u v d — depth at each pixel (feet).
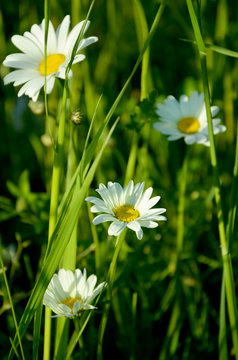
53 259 1.93
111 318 2.51
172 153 2.86
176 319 2.41
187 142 2.29
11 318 2.32
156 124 2.35
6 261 2.50
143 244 2.50
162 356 2.39
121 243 2.00
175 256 2.56
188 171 2.75
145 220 1.96
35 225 2.49
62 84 2.10
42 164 2.87
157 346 2.51
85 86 2.74
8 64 2.08
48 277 1.93
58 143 1.97
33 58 2.09
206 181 2.81
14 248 2.60
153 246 2.58
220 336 2.12
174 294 2.54
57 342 2.06
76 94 2.72
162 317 2.57
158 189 2.70
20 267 2.60
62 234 1.94
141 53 1.97
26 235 2.52
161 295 2.57
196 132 2.34
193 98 2.37
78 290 2.01
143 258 2.55
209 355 2.46
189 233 2.61
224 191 2.78
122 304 2.46
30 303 1.94
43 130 2.87
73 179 1.97
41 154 2.86
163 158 2.88
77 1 2.57
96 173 2.70
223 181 2.81
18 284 2.59
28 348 2.34
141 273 2.47
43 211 2.51
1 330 2.45
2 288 2.33
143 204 1.98
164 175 2.86
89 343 2.32
